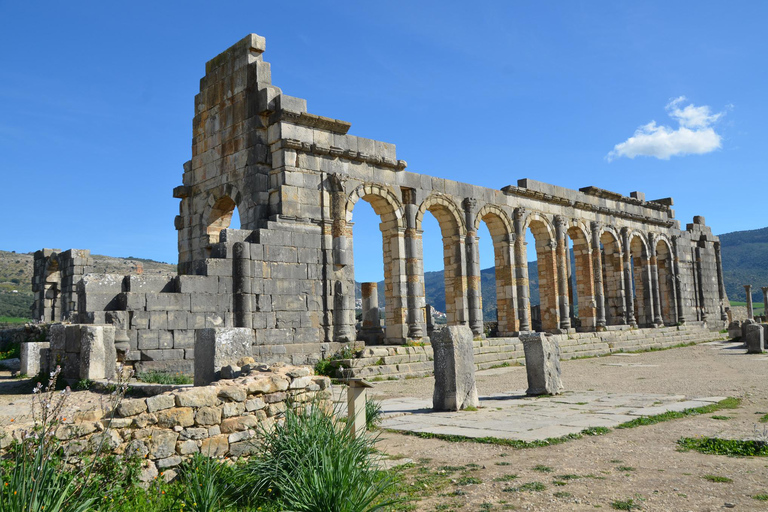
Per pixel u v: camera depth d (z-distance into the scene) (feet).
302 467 26.81
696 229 197.47
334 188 93.56
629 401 54.80
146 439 28.35
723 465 31.94
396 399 63.10
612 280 157.07
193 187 104.88
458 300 113.70
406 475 31.94
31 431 24.09
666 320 177.58
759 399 54.49
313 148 91.61
